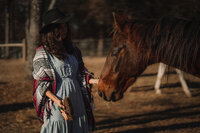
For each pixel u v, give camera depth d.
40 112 2.01
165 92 7.42
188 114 5.19
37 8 7.16
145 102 6.19
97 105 5.64
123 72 1.88
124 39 1.87
